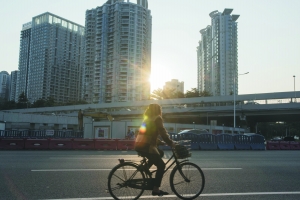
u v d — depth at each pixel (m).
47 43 155.62
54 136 31.91
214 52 148.62
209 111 78.00
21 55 171.25
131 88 134.75
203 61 160.88
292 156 16.56
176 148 5.40
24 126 40.84
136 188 5.24
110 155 15.25
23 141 20.72
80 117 38.75
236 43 145.62
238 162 12.28
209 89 152.75
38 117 44.78
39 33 159.50
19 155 14.45
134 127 34.59
